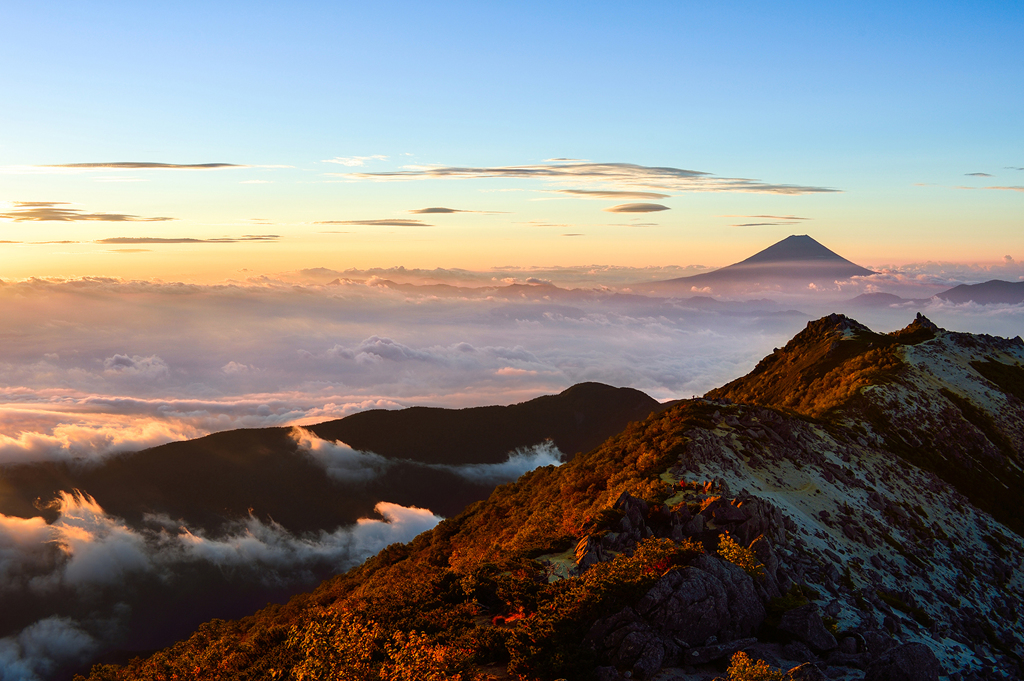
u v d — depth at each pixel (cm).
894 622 3503
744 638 2819
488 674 2619
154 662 5391
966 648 3700
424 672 2520
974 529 5519
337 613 3797
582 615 2766
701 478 4628
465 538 6059
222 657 4431
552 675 2477
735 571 3055
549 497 5794
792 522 4241
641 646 2570
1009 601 4509
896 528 4925
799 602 3197
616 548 3647
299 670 2911
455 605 3416
